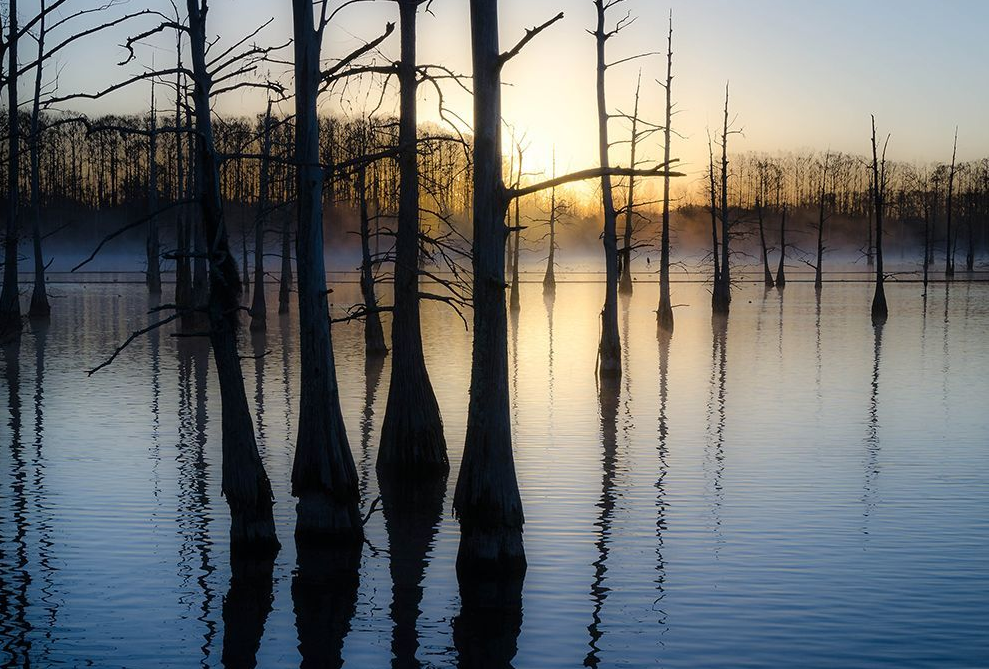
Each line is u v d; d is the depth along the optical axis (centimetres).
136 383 2605
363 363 3041
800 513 1333
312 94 1205
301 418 1236
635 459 1675
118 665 873
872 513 1330
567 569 1118
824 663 862
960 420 2045
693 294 7156
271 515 1202
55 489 1473
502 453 1109
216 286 1164
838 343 3622
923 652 886
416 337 1617
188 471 1589
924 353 3281
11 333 2120
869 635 923
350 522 1230
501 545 1105
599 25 2767
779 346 3528
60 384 2581
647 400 2331
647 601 1016
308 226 1216
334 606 1018
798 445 1789
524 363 3072
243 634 943
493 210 1077
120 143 10481
